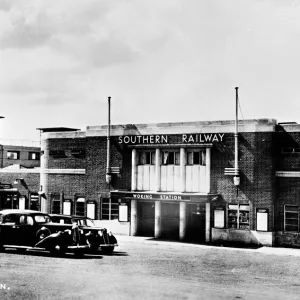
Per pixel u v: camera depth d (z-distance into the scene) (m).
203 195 31.56
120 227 36.00
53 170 39.72
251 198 31.56
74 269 19.89
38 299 14.34
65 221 25.95
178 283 17.56
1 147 64.69
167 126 34.50
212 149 32.81
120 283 17.09
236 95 32.09
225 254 27.23
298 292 16.73
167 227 35.00
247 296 15.65
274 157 31.47
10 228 24.86
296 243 30.56
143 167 34.81
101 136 36.97
